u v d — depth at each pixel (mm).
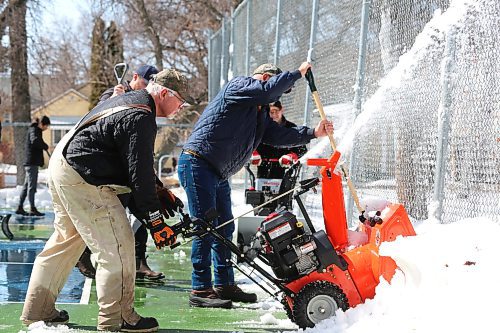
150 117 3848
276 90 4504
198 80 28719
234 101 4637
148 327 4039
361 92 5801
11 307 4793
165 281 6086
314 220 6578
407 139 4988
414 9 4965
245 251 4363
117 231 3934
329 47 6965
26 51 20875
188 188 4750
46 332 3984
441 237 3760
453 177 4344
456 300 3404
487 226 3729
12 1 20453
